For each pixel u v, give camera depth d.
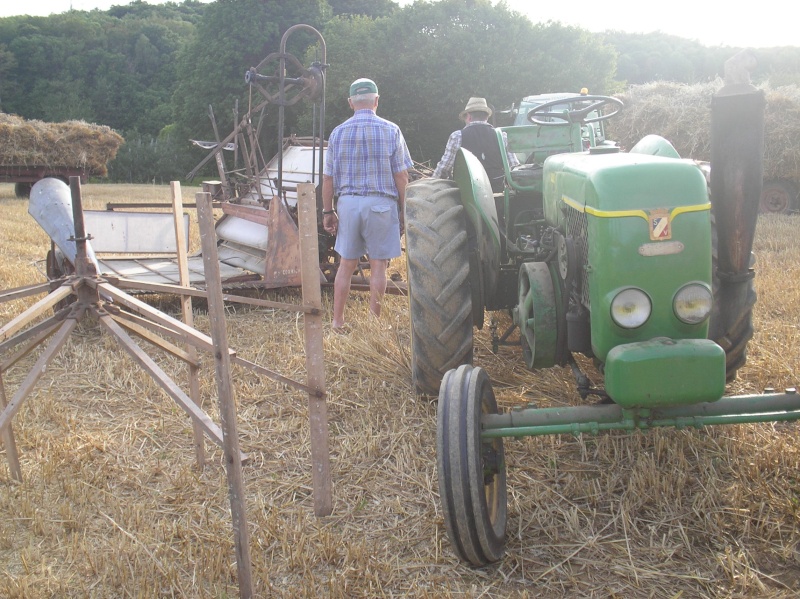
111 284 2.96
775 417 2.46
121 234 5.87
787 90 13.89
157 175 42.41
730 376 3.18
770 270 6.93
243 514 2.38
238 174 7.27
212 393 4.18
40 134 16.64
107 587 2.51
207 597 2.43
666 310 2.40
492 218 3.45
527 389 3.95
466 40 33.38
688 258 2.38
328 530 2.81
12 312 5.72
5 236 10.92
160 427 3.77
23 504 2.96
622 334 2.42
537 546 2.69
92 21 73.81
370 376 4.30
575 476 3.11
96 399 4.17
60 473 3.28
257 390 4.18
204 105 39.03
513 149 4.18
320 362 2.84
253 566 2.56
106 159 17.77
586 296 2.72
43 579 2.52
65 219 3.16
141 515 2.90
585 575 2.52
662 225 2.37
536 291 2.93
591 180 2.53
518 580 2.51
